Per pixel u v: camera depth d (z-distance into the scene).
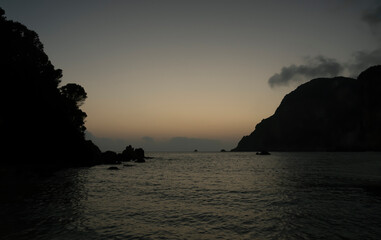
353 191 23.97
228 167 59.59
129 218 14.64
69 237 11.32
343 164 63.50
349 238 11.41
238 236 11.71
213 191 24.69
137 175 40.44
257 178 35.84
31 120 46.97
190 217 14.97
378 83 174.00
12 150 43.09
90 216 14.91
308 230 12.52
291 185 28.12
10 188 25.09
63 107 58.56
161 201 19.70
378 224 13.45
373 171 44.44
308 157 109.50
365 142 174.38
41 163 48.88
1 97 42.56
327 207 17.39
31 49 54.19
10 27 49.84
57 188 25.47
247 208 17.27
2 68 44.00
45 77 55.44
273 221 14.09
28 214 15.12
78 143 59.16
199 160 99.56
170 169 54.00
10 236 11.30
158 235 11.81
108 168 50.53
